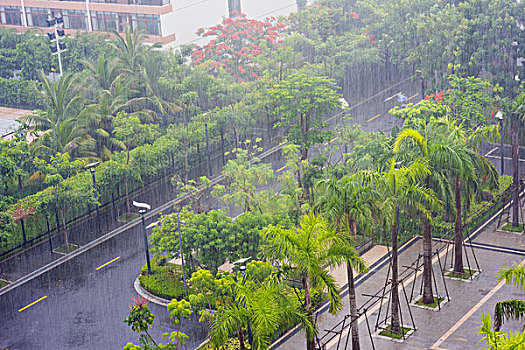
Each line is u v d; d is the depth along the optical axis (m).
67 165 60.53
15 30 98.06
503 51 76.62
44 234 60.78
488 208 59.56
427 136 45.28
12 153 61.25
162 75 76.06
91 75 72.81
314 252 35.75
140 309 39.16
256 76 81.94
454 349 41.81
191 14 94.88
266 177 56.03
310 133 62.25
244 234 48.66
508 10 74.81
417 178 41.97
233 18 100.38
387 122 82.06
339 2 95.81
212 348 42.25
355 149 59.94
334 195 38.91
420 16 80.56
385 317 45.78
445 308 46.44
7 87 91.94
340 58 85.88
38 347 45.00
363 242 54.69
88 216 64.38
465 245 55.00
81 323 47.53
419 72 96.38
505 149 72.88
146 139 68.31
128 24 94.06
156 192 69.06
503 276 34.19
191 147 72.06
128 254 57.12
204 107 77.38
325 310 47.06
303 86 62.00
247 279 39.97
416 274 51.16
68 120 66.00
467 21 75.75
